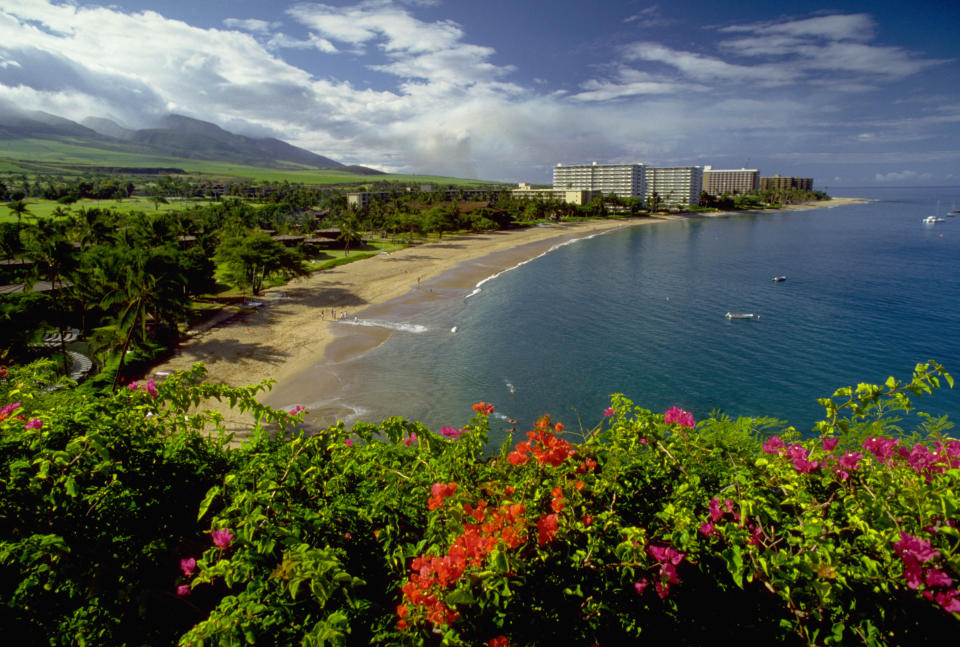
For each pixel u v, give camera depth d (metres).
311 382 35.62
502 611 4.26
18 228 70.12
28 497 5.22
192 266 48.72
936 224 175.25
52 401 7.97
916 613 3.88
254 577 4.56
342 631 3.96
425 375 37.47
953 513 3.93
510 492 5.07
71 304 41.38
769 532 4.59
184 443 6.61
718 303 60.78
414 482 5.73
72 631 4.69
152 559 5.58
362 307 56.50
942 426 6.16
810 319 53.50
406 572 5.04
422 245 112.00
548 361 40.69
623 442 5.59
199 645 3.85
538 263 90.12
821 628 4.10
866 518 4.38
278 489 5.45
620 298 63.31
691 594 4.61
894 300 62.00
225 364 38.06
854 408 5.25
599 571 4.44
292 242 96.00
